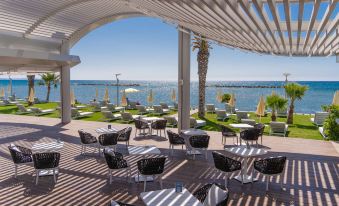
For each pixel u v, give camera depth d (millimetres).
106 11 13742
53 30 13875
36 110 19094
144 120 13109
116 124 15258
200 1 3512
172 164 8391
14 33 12570
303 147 10406
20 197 6168
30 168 8062
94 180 7137
